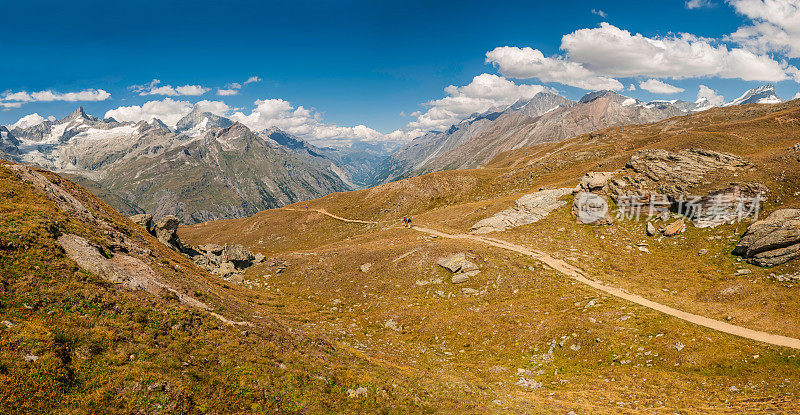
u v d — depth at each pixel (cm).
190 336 2812
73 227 3884
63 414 1734
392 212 18075
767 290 5019
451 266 7506
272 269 9456
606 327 4816
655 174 9850
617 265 7188
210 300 4188
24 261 2723
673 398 3369
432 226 11850
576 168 16225
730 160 9325
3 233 2934
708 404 3186
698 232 7631
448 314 6009
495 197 15725
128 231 5716
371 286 7644
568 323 5006
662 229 8081
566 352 4562
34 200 4131
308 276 8694
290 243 17250
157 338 2591
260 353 2955
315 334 4575
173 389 2125
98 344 2248
